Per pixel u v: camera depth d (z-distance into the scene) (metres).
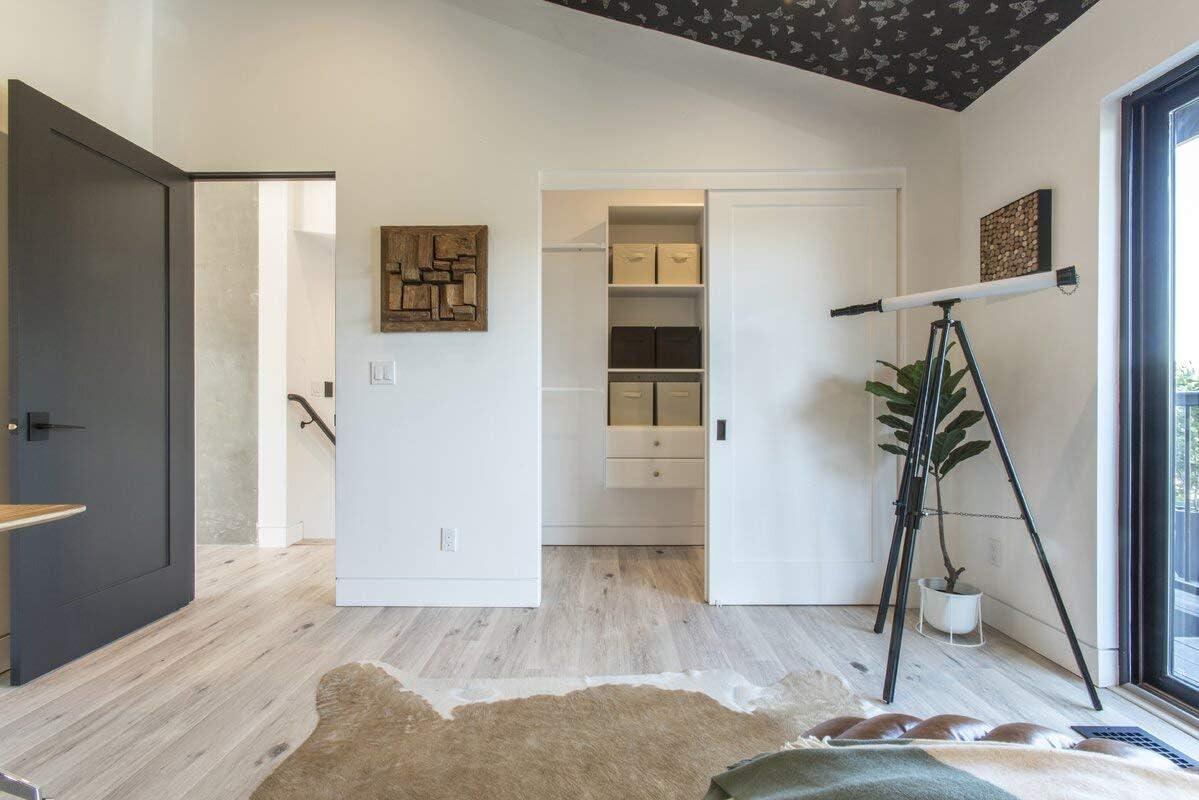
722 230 2.72
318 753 1.54
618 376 4.00
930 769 0.68
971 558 2.59
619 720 1.71
